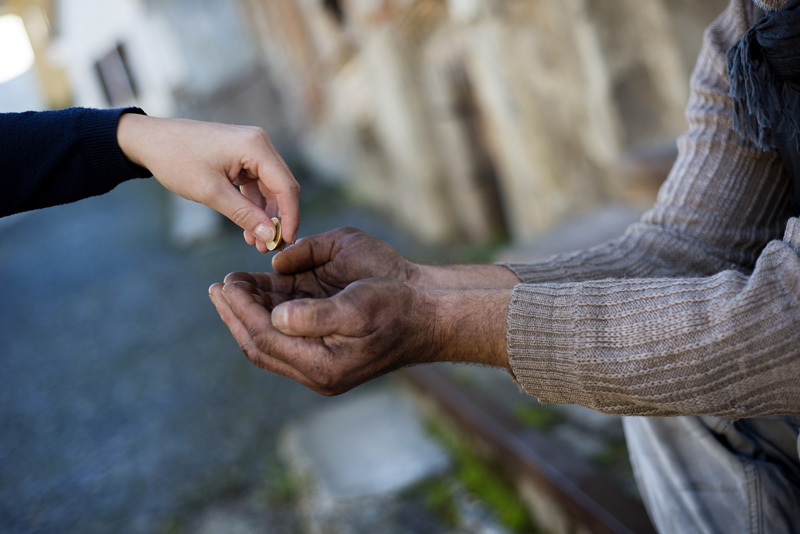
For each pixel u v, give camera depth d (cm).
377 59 651
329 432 342
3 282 1009
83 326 761
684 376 84
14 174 92
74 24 1257
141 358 627
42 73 1384
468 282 113
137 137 96
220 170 97
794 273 81
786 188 113
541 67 435
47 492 444
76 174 94
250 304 89
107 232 1101
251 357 92
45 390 624
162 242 982
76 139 93
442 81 604
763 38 97
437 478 275
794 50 95
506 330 90
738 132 107
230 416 468
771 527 105
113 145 96
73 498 427
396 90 637
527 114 452
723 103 112
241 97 1112
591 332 87
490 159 621
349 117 814
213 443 438
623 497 188
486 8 446
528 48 436
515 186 507
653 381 85
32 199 94
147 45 1123
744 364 82
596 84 375
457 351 93
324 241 109
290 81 1019
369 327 84
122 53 1197
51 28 1300
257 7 997
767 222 113
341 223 851
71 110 96
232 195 97
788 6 94
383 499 270
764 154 111
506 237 614
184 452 439
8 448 530
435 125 639
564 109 438
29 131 92
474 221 637
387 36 624
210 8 1089
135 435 488
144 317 733
